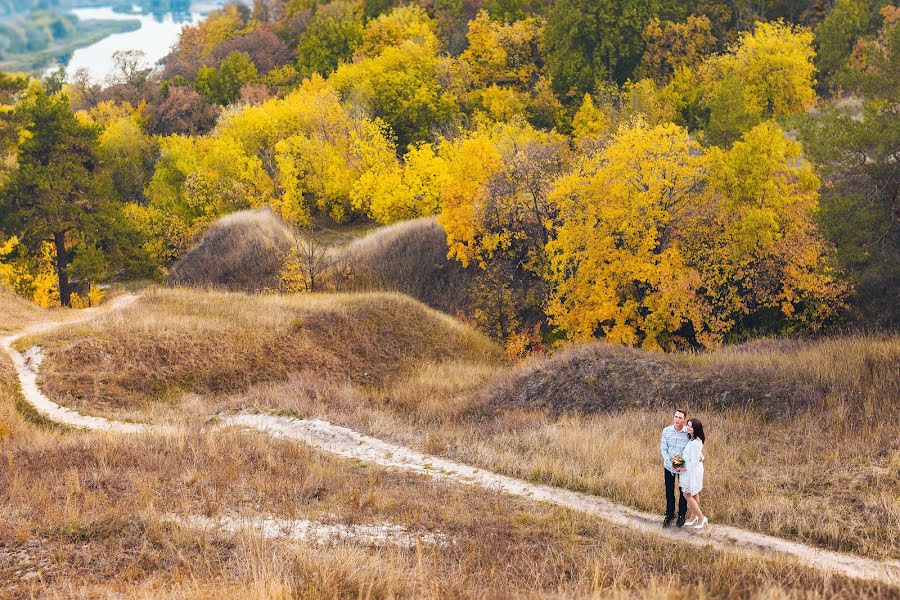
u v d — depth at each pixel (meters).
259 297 35.75
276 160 60.53
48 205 47.50
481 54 81.31
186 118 88.06
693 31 68.62
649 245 33.78
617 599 8.42
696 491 12.28
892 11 55.44
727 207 32.84
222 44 110.81
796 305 34.38
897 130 24.50
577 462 16.36
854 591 8.52
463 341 36.25
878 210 26.20
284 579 9.06
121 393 24.64
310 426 20.53
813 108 48.72
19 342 26.80
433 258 45.22
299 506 12.96
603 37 68.38
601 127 57.75
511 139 50.28
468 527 12.10
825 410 18.64
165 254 60.59
